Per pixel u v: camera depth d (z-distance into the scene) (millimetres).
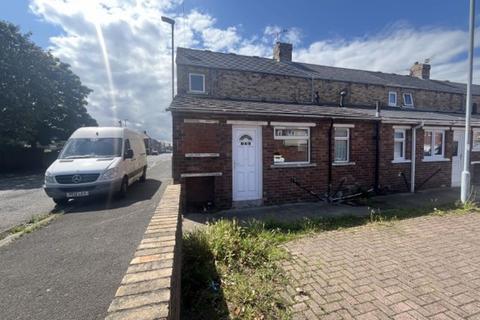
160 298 1389
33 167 22484
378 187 10008
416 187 10750
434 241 4977
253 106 9172
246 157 8359
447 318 2783
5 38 19219
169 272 1675
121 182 8844
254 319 2842
